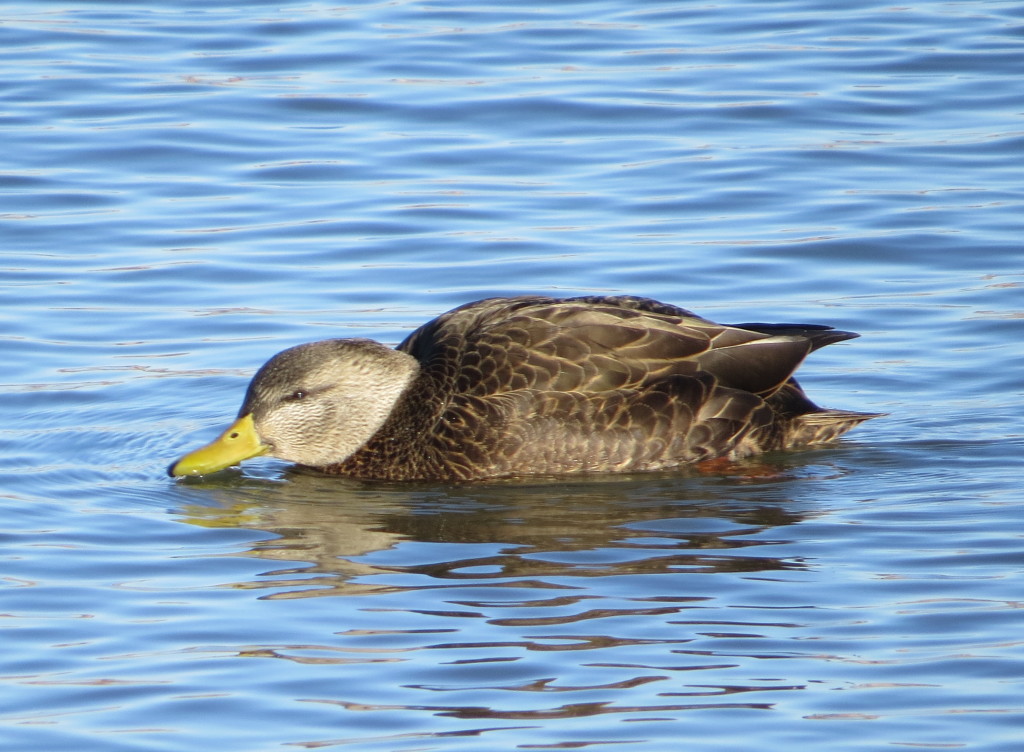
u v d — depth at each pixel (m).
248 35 24.17
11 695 9.55
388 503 13.10
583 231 18.20
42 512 12.73
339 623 10.49
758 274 17.23
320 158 20.14
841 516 12.44
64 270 17.42
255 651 10.11
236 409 14.88
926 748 8.88
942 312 16.42
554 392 13.54
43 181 19.39
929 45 23.14
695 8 25.27
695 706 9.36
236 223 18.48
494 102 21.59
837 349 15.91
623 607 10.71
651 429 13.54
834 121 20.86
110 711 9.37
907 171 19.48
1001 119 20.70
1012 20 24.02
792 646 10.09
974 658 9.88
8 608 10.77
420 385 13.98
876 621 10.43
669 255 17.61
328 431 13.95
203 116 21.23
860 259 17.53
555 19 24.84
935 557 11.50
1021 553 11.53
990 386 15.03
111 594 11.03
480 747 8.92
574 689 9.58
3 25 24.45
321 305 16.72
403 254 17.78
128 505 12.96
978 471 13.38
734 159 19.92
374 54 23.31
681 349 13.77
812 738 9.01
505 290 16.94
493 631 10.34
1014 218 18.20
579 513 12.66
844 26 24.12
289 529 12.40
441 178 19.58
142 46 23.73
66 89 21.95
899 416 14.55
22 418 14.62
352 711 9.36
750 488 13.18
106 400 14.96
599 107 21.41
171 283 17.19
